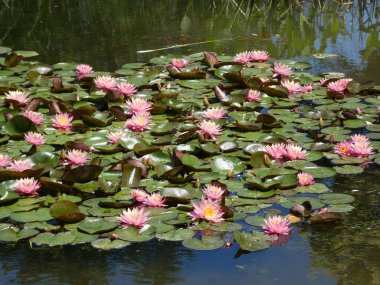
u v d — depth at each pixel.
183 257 2.93
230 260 2.91
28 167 3.64
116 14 8.20
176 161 3.78
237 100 4.83
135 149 3.91
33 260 2.92
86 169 3.56
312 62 5.98
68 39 6.99
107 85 4.94
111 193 3.45
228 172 3.63
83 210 3.29
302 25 7.41
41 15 8.18
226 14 8.12
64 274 2.80
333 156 3.97
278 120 4.50
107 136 4.09
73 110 4.55
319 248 3.00
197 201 3.38
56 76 5.54
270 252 2.98
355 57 6.11
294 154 3.84
